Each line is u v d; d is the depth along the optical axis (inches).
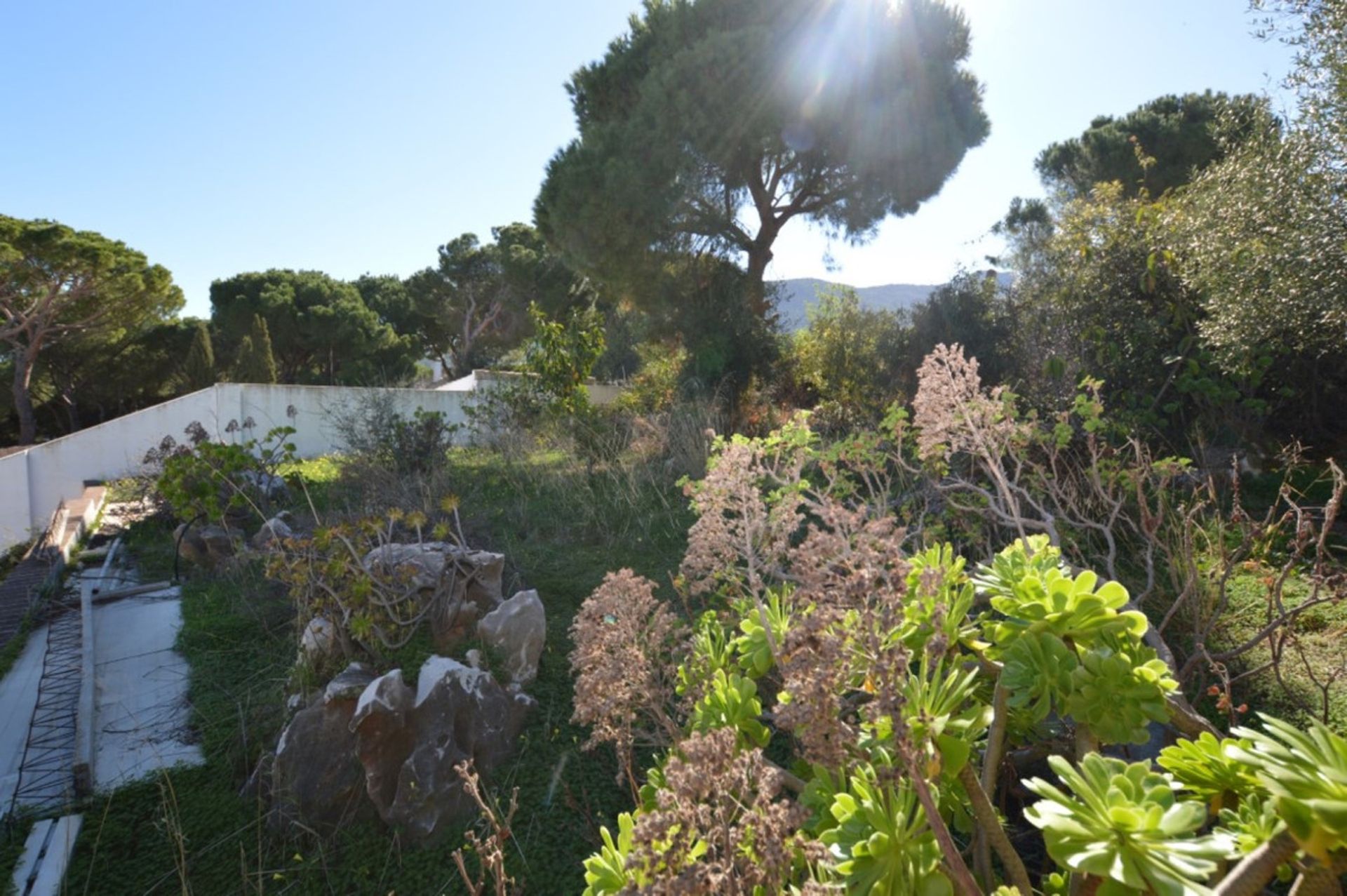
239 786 151.6
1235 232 249.0
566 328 457.4
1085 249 339.9
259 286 1203.2
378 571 185.8
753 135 559.2
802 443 170.9
